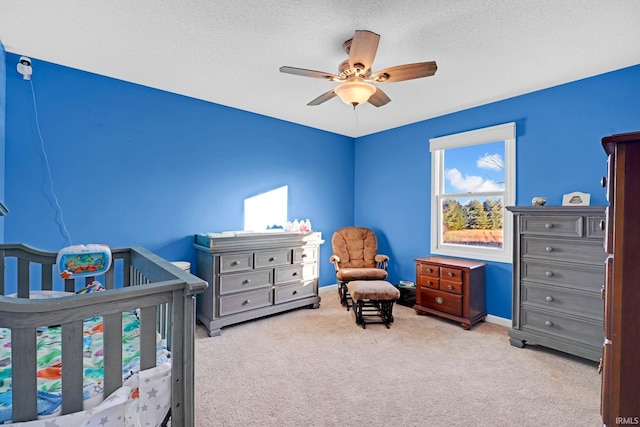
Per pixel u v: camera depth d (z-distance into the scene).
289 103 3.36
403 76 2.02
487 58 2.31
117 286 2.77
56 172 2.50
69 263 1.54
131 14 1.83
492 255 3.25
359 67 1.92
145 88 2.91
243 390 1.93
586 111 2.64
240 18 1.86
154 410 1.08
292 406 1.77
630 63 2.38
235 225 3.53
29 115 2.39
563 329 2.36
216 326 2.82
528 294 2.56
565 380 2.07
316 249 3.65
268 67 2.52
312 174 4.27
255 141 3.68
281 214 3.95
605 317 1.06
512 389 1.96
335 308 3.63
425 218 3.89
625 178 0.93
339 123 4.08
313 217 4.30
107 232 2.74
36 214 2.43
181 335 1.14
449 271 3.13
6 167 2.30
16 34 2.04
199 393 1.89
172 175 3.09
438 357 2.39
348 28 1.95
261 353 2.44
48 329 1.51
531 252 2.54
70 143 2.56
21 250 1.79
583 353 2.25
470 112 3.43
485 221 3.38
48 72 2.46
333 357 2.38
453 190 3.67
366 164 4.64
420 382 2.03
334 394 1.89
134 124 2.86
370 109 3.52
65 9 1.78
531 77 2.64
